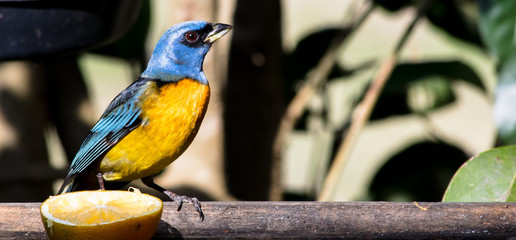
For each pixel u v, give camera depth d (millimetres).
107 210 6441
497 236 6742
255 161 11203
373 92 10188
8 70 11281
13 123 11172
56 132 12383
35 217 6770
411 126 19734
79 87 11844
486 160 7062
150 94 7941
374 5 11203
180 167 10758
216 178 10711
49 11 7805
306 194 12383
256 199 11258
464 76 11422
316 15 20547
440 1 11867
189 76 8188
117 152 8047
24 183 10844
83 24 8039
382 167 11820
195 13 10266
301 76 12117
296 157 18328
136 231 6188
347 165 18969
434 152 11680
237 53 11000
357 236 6789
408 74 11195
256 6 10906
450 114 19344
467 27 12016
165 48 8250
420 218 6758
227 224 6863
